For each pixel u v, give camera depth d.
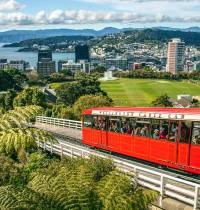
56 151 26.83
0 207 8.17
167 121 21.17
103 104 86.19
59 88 175.62
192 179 19.89
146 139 22.91
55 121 52.78
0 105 126.62
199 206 14.23
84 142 30.55
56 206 8.90
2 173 18.11
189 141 19.72
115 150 26.22
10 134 11.23
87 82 187.00
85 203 9.11
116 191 9.57
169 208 14.78
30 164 20.17
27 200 8.48
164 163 21.45
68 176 10.62
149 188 16.34
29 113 12.52
